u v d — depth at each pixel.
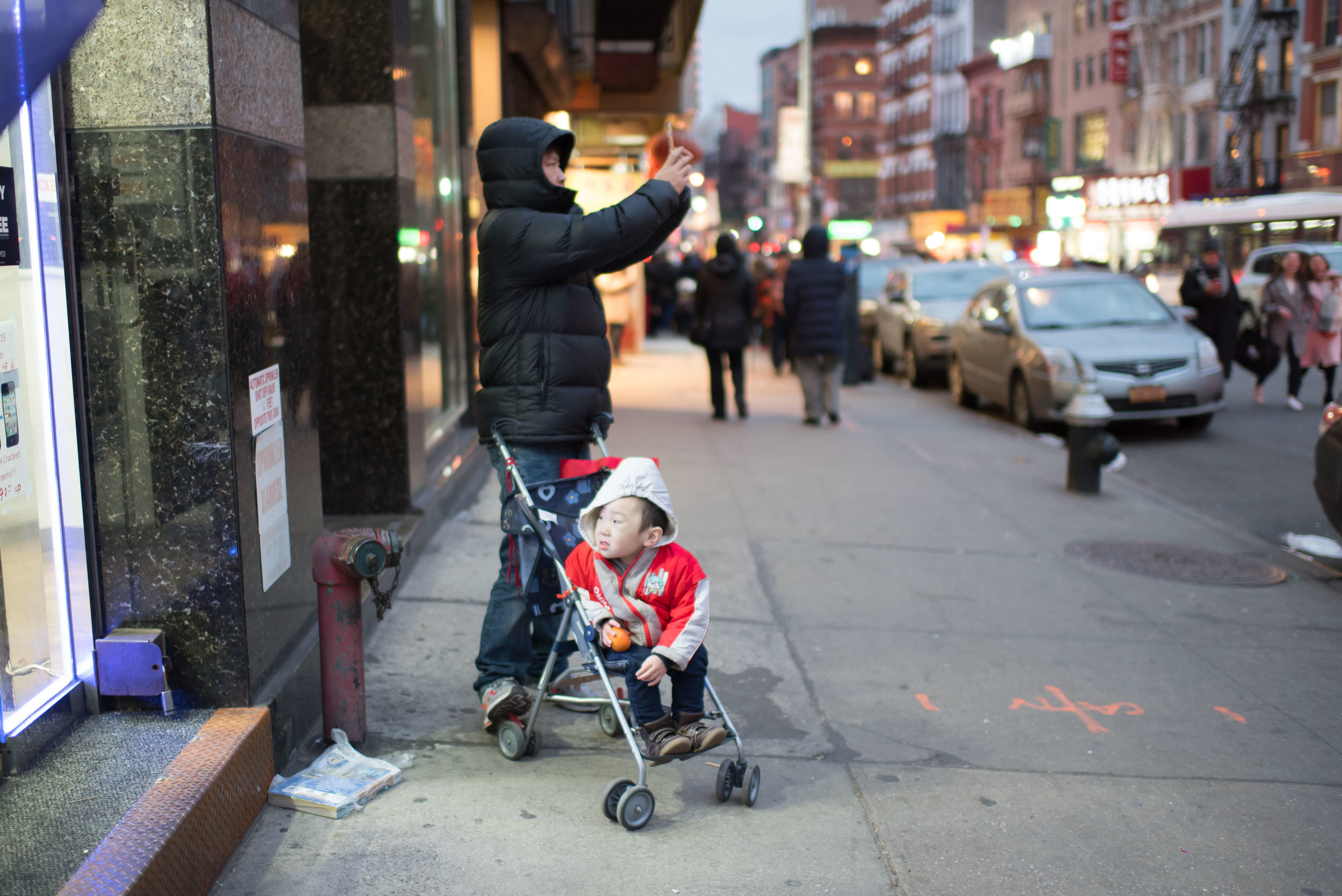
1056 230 48.56
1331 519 6.80
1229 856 3.44
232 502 3.36
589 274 4.01
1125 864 3.37
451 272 8.53
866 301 19.95
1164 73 46.31
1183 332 12.25
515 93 12.09
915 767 4.02
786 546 7.11
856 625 5.65
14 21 2.56
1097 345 11.91
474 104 10.80
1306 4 37.47
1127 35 48.75
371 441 6.17
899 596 6.15
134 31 3.17
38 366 3.16
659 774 3.88
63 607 3.30
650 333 26.78
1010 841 3.49
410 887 3.06
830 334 11.80
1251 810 3.75
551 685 4.00
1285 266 13.38
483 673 4.07
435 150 7.86
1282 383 16.14
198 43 3.17
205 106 3.20
